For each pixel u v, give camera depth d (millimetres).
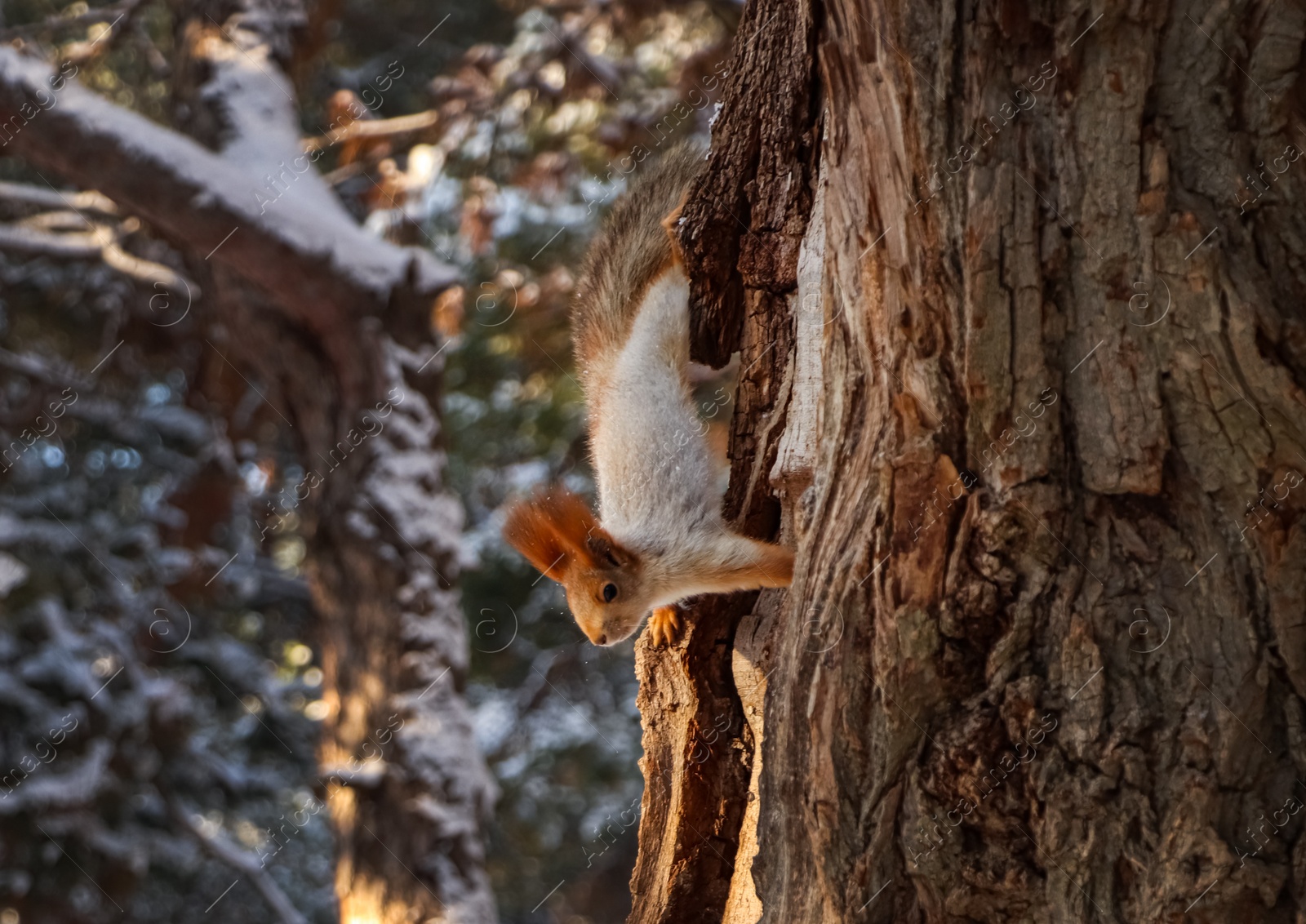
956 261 3199
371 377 10359
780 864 3568
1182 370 3096
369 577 10242
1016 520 3186
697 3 11609
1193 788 3080
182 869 13359
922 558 3260
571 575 4309
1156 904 3096
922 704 3293
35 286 13820
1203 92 3100
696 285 4562
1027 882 3188
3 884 11766
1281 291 3078
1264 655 3109
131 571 13711
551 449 14453
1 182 12492
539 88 11164
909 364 3287
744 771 4391
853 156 3430
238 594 15648
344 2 14930
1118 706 3150
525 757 16016
